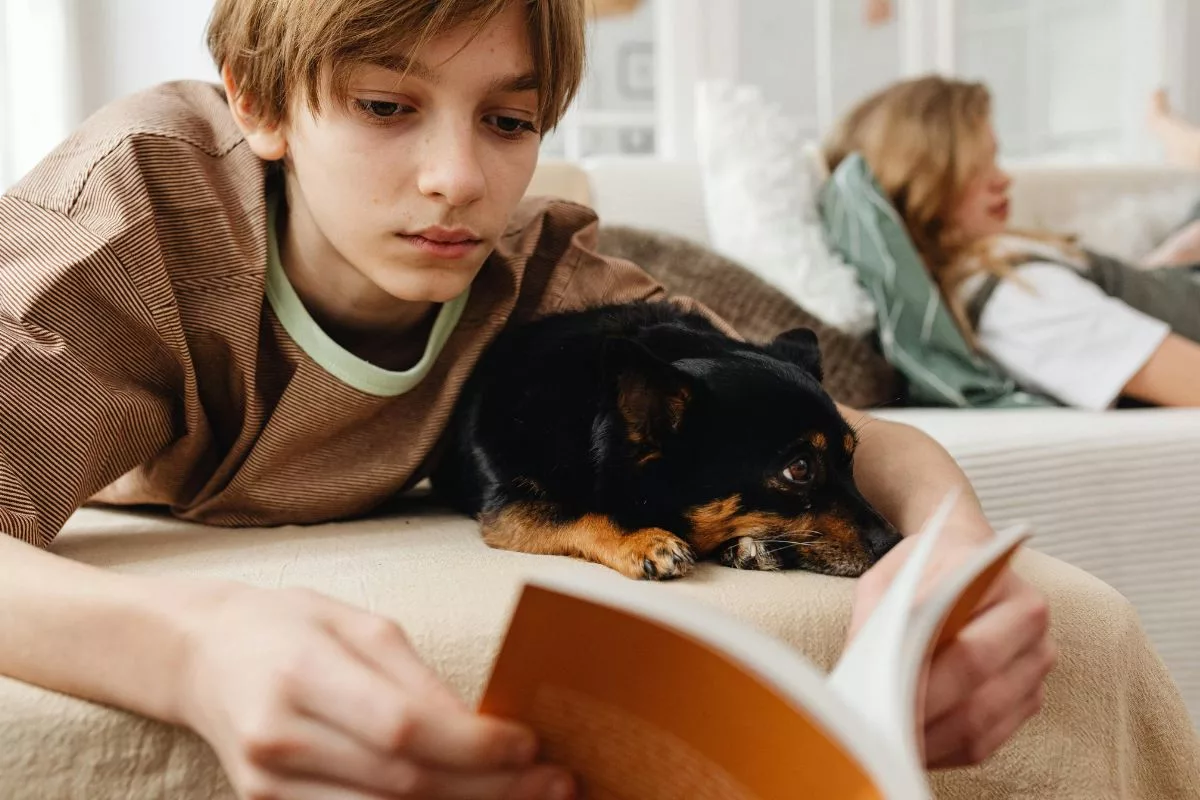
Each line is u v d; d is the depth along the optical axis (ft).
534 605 1.46
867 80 11.05
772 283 7.07
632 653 1.52
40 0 7.91
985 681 2.10
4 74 7.95
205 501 3.66
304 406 3.46
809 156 8.09
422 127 2.92
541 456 3.45
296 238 3.41
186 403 3.33
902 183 7.43
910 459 3.58
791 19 10.71
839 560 3.28
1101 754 2.68
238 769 1.63
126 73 8.47
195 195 3.30
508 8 2.87
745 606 2.56
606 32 10.27
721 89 7.88
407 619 2.29
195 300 3.29
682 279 6.67
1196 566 5.55
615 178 7.84
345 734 1.55
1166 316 7.22
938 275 7.31
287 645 1.66
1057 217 8.72
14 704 1.98
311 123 3.00
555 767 1.67
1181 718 2.93
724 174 7.55
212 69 8.67
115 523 3.75
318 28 2.80
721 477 3.41
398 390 3.57
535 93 3.09
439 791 1.56
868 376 6.72
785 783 1.49
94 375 3.00
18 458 2.80
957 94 7.54
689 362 3.61
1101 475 5.43
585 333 3.80
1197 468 5.53
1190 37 11.82
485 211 3.02
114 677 1.92
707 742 1.54
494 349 3.92
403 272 3.05
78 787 1.97
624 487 3.40
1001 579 2.29
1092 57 11.94
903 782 1.20
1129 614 2.92
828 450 3.46
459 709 1.57
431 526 3.70
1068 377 6.66
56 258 2.97
